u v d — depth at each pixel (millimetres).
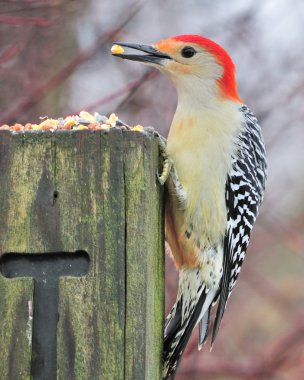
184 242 10031
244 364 14344
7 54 12812
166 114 14125
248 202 10547
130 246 7977
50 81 12992
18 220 8039
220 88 10617
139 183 8016
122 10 14055
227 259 10328
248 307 16531
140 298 7930
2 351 7922
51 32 13445
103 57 13992
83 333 7914
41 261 8070
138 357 7879
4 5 12336
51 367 7930
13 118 12742
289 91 15023
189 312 10148
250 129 10688
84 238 7992
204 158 10031
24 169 8055
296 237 16000
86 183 8008
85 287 7953
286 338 14766
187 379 13734
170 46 10750
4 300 7969
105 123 8984
